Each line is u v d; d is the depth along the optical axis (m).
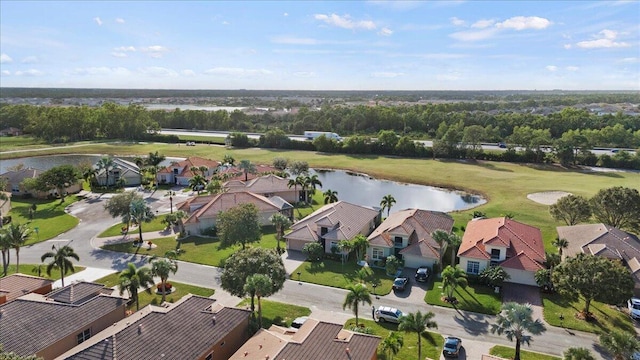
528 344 36.97
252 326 39.34
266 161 143.50
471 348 38.69
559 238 61.59
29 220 79.50
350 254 61.81
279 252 62.78
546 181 111.00
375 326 42.59
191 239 69.00
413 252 56.66
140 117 194.75
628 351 31.72
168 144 178.75
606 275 40.97
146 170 118.88
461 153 147.12
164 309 36.94
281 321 43.56
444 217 68.56
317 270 56.59
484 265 53.03
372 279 53.75
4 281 45.81
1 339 33.00
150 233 72.00
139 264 59.09
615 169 127.38
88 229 74.19
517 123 193.75
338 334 34.31
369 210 73.69
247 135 190.00
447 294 48.75
